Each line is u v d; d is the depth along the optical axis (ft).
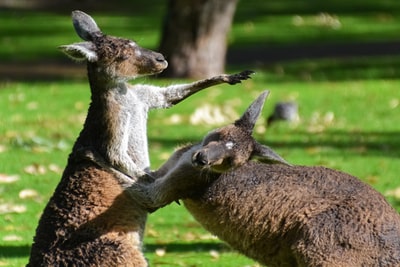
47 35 147.43
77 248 39.81
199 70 103.71
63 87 100.94
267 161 41.11
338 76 108.27
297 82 104.27
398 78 106.32
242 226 40.63
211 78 43.04
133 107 42.19
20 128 81.30
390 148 75.72
